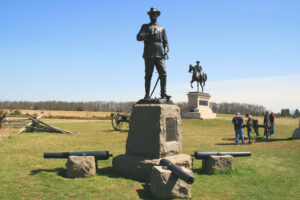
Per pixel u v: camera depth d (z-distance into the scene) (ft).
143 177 21.03
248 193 18.88
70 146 38.86
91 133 58.23
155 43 24.52
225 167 24.34
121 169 22.63
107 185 19.30
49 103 253.65
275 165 28.55
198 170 25.41
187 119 100.48
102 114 189.47
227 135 60.23
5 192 17.02
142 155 22.80
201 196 18.03
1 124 60.95
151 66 24.82
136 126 23.53
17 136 47.83
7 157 28.48
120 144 41.96
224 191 19.22
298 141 46.24
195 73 109.40
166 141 22.95
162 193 16.96
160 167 18.28
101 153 23.34
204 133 64.23
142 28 24.97
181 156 23.35
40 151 33.53
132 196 17.24
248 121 46.85
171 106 23.70
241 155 25.77
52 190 17.80
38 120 58.90
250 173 24.59
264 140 50.67
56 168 24.17
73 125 78.69
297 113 277.23
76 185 19.06
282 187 20.48
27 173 22.03
